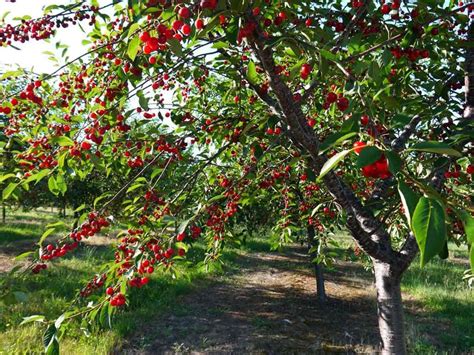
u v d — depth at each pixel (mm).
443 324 7898
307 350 6699
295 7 2340
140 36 1539
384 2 2457
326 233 5191
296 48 1749
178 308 8438
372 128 1020
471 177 2652
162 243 2162
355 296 10000
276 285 10859
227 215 3387
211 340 6906
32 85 2439
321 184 4371
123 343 6516
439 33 2783
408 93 2996
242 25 1719
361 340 7105
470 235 701
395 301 3139
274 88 2074
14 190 2252
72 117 2266
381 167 937
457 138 1924
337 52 2184
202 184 4312
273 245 5742
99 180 10531
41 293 7738
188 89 4117
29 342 5668
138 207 2865
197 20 1549
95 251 12227
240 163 4438
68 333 6145
